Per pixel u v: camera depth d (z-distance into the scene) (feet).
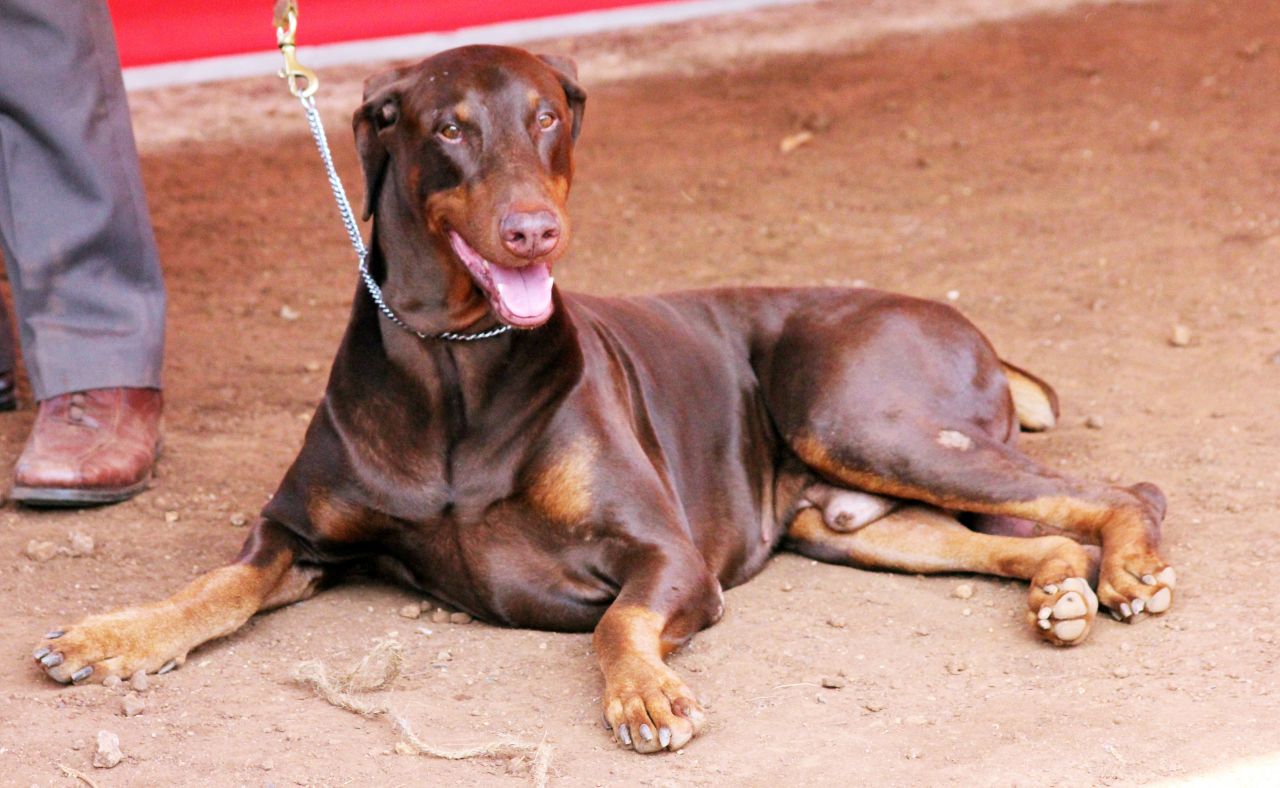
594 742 13.82
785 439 19.15
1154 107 42.57
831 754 13.34
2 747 13.38
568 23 55.16
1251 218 33.17
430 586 17.22
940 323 19.36
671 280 31.86
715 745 13.67
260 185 40.04
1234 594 16.44
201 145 43.78
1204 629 15.62
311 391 25.71
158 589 17.69
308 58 50.88
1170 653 15.16
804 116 44.47
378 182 16.44
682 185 38.99
